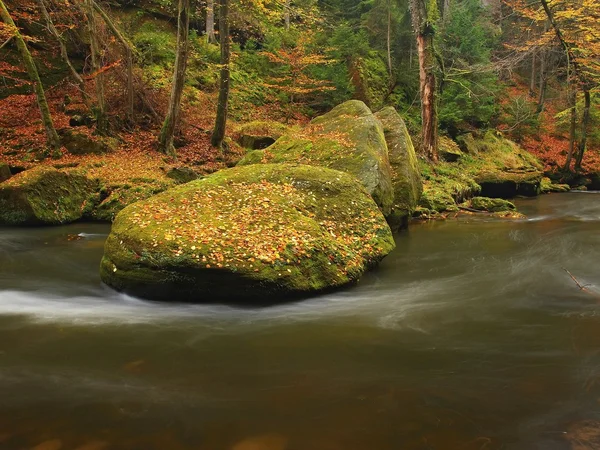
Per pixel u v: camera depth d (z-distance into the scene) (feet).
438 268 27.30
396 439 10.20
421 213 45.37
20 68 64.54
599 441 10.13
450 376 13.29
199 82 75.41
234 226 22.03
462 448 9.86
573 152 92.79
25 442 9.95
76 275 24.48
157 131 60.85
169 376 13.29
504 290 22.59
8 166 44.11
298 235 22.17
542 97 102.32
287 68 81.56
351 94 82.79
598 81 74.69
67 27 66.39
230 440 10.14
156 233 20.58
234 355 14.83
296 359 14.55
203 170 51.39
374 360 14.48
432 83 63.72
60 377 13.15
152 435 10.30
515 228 40.68
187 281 19.25
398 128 45.06
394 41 91.40
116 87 63.52
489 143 82.89
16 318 18.01
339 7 99.60
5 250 29.55
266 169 29.07
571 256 29.94
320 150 38.75
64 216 37.86
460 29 87.71
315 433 10.44
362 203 28.25
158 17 83.82
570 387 12.56
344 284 22.08
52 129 49.42
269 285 19.38
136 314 18.53
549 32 69.62
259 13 60.59
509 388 12.53
